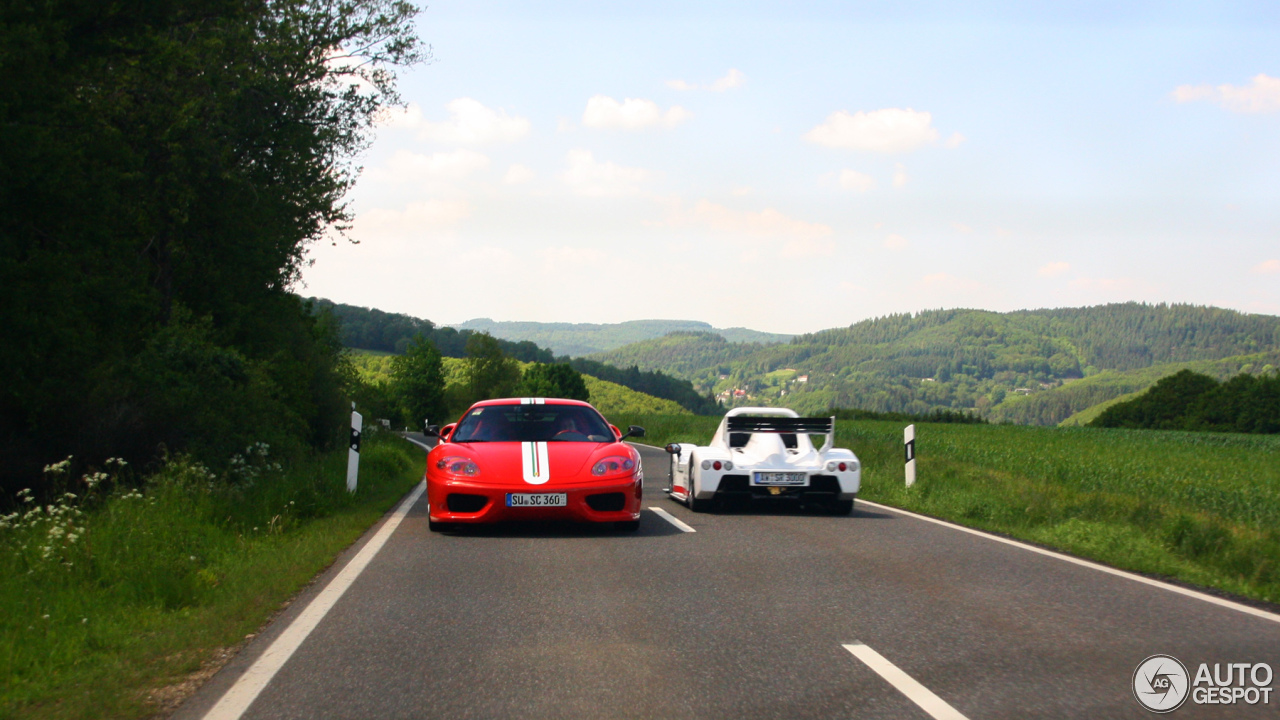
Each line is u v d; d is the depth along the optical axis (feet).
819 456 34.37
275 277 75.41
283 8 69.46
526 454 28.27
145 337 49.88
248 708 11.93
